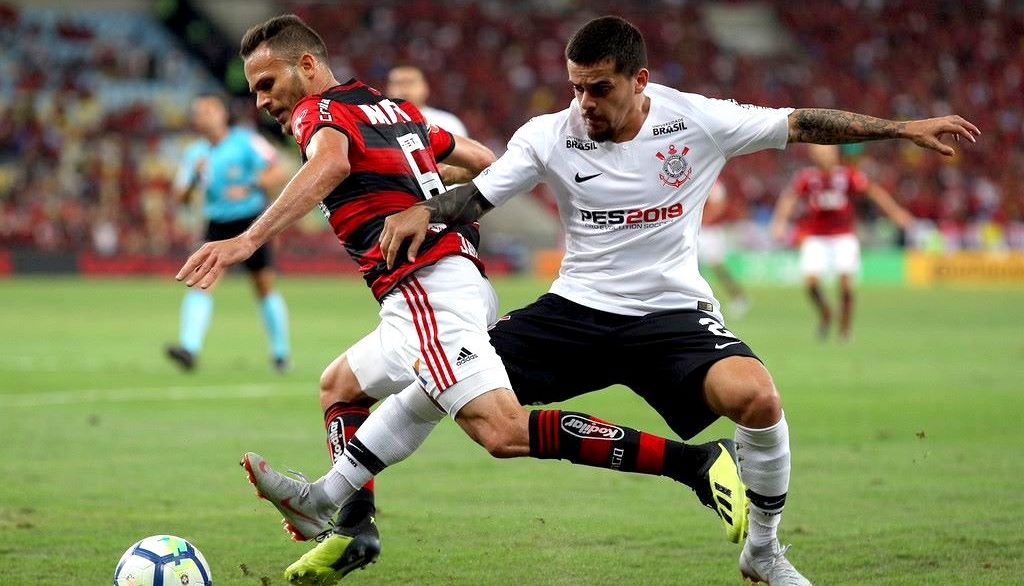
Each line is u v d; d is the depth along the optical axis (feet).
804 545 60.59
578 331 54.85
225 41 462.19
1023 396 120.67
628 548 60.54
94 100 418.72
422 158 56.75
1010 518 66.69
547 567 56.85
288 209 50.01
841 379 135.64
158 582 47.44
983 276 418.92
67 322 210.18
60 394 119.44
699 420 53.42
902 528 64.23
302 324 209.67
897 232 428.56
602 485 76.59
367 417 58.08
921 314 253.65
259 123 427.33
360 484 53.83
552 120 54.60
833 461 85.20
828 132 53.47
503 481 78.02
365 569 56.65
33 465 82.69
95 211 383.24
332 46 466.29
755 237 415.64
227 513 68.18
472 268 54.90
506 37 492.95
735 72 505.66
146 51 445.37
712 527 65.16
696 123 53.78
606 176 53.93
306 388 125.39
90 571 55.26
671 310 54.13
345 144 52.70
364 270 55.26
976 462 84.79
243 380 132.26
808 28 547.08
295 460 84.84
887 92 512.63
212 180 141.18
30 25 435.53
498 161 54.80
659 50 505.25
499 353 55.42
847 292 191.93
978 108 514.27
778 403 49.67
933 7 560.61
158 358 154.51
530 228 427.74
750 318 241.14
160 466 82.48
